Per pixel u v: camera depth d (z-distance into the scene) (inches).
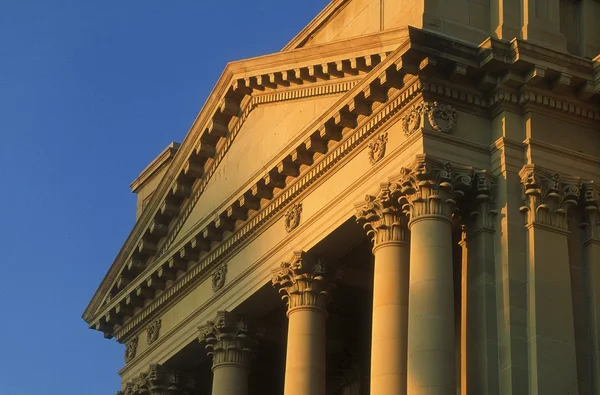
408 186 2413.9
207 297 3053.6
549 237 2399.1
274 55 2787.9
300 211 2755.9
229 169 3006.9
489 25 2561.5
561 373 2306.8
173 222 3208.7
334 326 3002.0
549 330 2325.3
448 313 2329.0
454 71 2426.2
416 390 2272.4
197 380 3235.7
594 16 2635.3
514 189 2422.5
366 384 2950.3
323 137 2635.3
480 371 2317.9
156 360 3233.3
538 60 2444.6
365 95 2516.0
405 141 2454.5
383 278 2444.6
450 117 2447.1
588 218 2456.9
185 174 3107.8
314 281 2711.6
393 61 2427.4
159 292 3257.9
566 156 2468.0
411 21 2568.9
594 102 2511.1
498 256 2389.3
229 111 2977.4
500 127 2460.6
